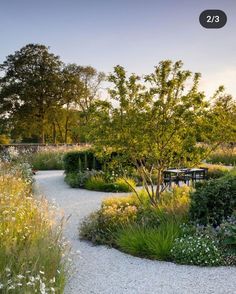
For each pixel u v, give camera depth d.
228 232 6.51
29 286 4.23
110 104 8.73
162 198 9.46
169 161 9.27
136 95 8.73
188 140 8.78
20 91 45.19
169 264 6.16
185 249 6.25
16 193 8.13
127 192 13.49
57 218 9.41
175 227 6.98
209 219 7.27
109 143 8.77
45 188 14.66
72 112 50.03
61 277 4.89
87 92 49.19
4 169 13.24
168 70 8.70
